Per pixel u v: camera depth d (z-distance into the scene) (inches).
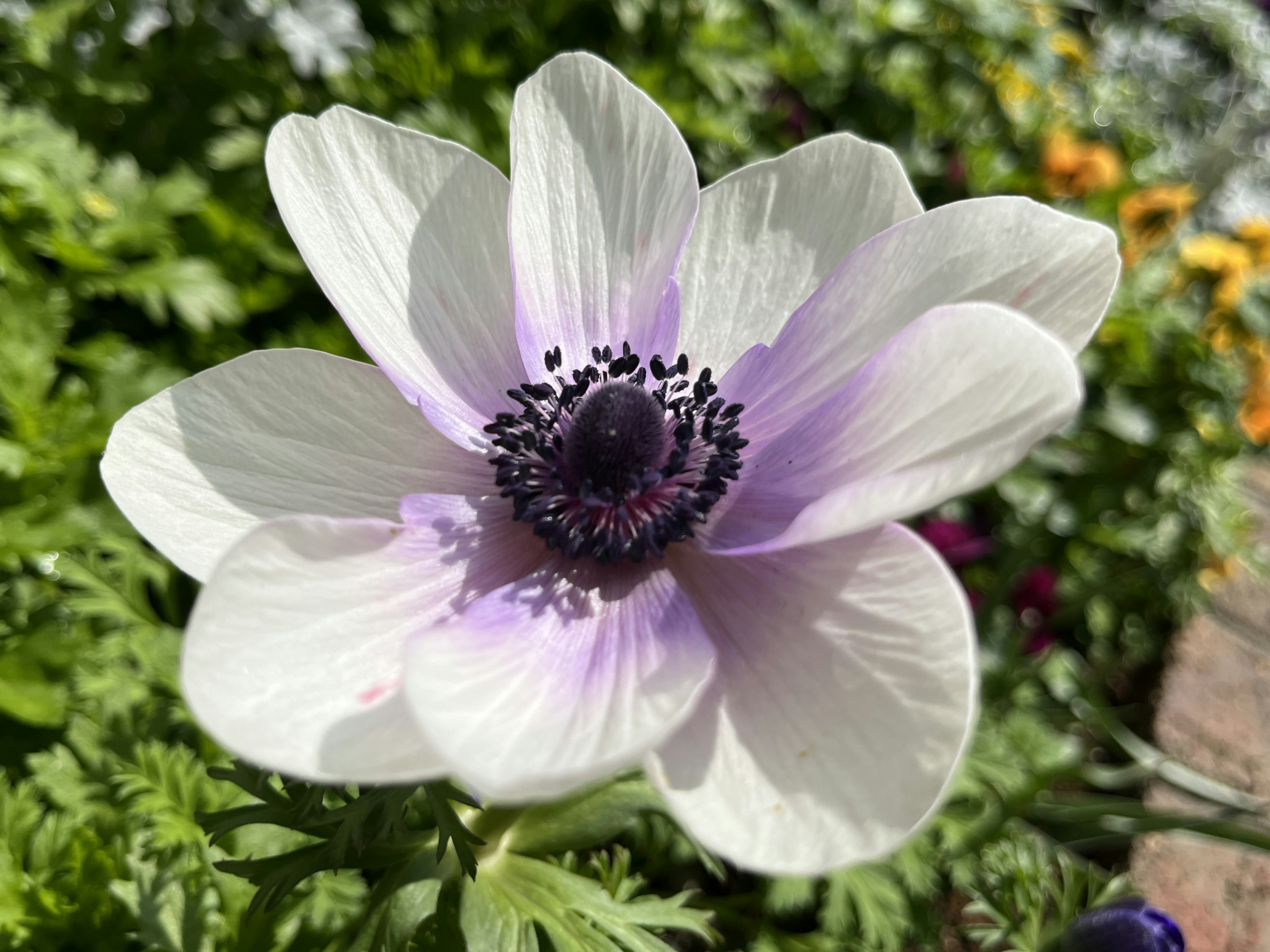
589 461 3.3
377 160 3.1
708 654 2.4
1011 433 2.2
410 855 3.7
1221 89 16.9
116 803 4.5
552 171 3.4
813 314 3.2
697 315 3.6
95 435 5.6
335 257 3.0
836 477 2.8
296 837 4.5
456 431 3.2
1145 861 6.8
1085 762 7.8
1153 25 17.6
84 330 6.9
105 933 4.2
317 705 2.3
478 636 2.6
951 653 2.3
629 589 3.1
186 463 2.8
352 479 3.0
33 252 6.3
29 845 4.2
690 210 3.3
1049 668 7.9
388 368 2.9
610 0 8.4
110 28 7.3
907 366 2.7
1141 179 12.0
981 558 8.7
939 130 10.3
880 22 10.2
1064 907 4.4
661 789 2.3
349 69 7.6
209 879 4.3
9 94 7.1
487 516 3.2
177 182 6.6
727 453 3.2
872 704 2.4
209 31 7.8
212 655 2.2
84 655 4.9
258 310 7.1
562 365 3.5
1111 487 9.4
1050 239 2.8
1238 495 10.2
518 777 2.0
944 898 6.8
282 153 2.9
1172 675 8.7
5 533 5.1
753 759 2.4
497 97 7.5
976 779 5.7
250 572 2.3
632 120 3.4
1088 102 12.7
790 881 5.5
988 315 2.5
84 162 6.4
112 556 6.1
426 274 3.2
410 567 2.8
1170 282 9.9
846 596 2.6
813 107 9.7
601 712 2.4
